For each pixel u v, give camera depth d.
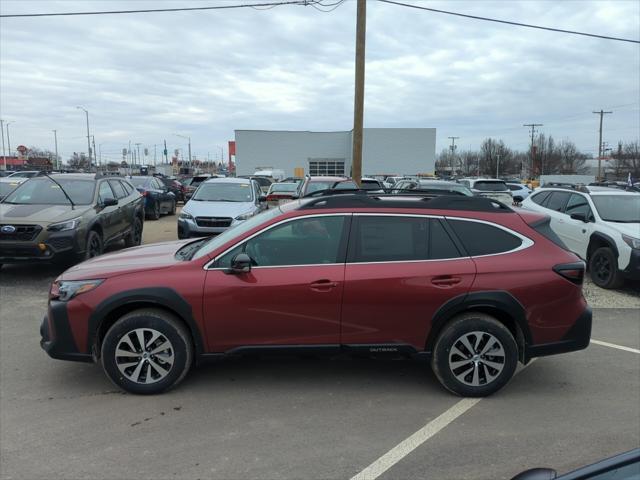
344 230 4.30
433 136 52.34
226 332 4.20
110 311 4.16
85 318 4.14
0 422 3.77
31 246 7.94
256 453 3.40
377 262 4.23
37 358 5.10
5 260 8.00
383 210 4.34
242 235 4.30
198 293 4.12
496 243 4.34
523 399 4.31
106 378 4.61
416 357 4.29
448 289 4.17
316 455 3.39
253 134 52.09
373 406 4.12
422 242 4.30
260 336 4.21
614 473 1.72
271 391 4.38
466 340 4.25
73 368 4.84
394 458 3.37
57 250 8.08
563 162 97.88
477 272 4.20
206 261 4.24
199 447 3.46
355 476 3.16
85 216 8.67
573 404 4.23
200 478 3.11
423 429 3.76
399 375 4.78
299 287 4.14
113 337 4.16
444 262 4.24
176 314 4.23
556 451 3.49
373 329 4.21
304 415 3.95
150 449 3.43
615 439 3.66
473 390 4.26
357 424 3.82
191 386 4.45
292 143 52.53
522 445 3.56
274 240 4.29
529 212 4.63
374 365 5.02
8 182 15.06
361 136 13.59
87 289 4.16
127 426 3.73
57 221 8.16
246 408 4.05
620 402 4.28
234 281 4.15
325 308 4.17
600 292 8.46
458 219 4.37
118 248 12.08
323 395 4.32
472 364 4.26
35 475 3.11
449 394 4.38
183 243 5.32
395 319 4.20
